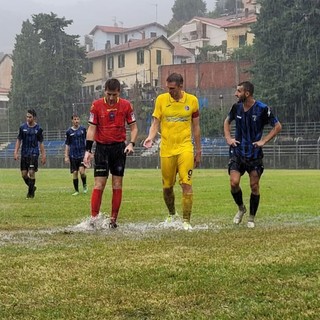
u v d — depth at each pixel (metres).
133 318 3.39
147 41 66.94
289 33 43.94
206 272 4.46
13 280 4.30
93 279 4.30
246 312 3.45
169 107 7.71
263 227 7.50
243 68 51.44
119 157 7.85
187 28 83.38
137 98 51.59
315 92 42.72
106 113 7.84
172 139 7.73
